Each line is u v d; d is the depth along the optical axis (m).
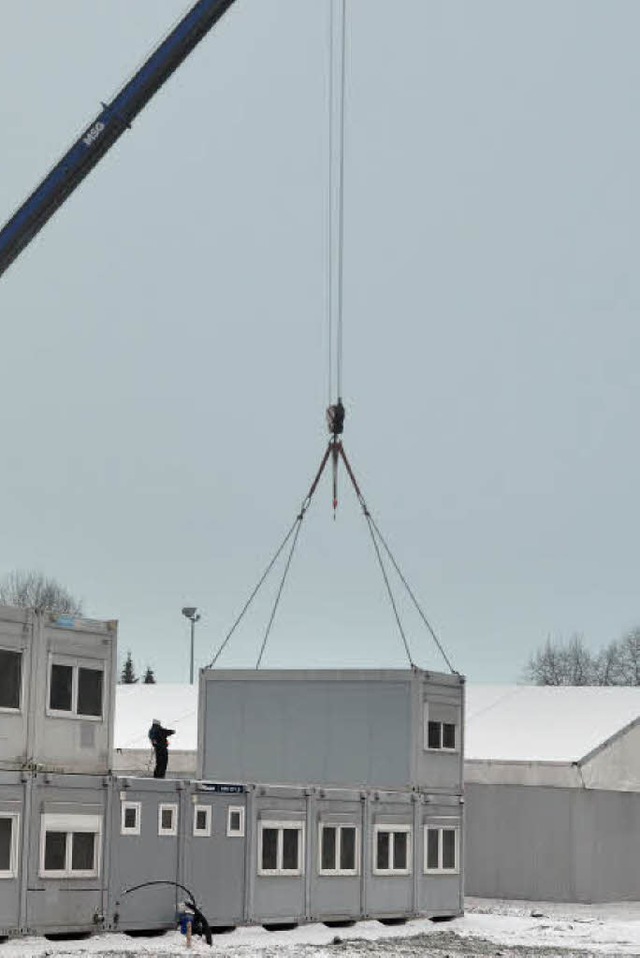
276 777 55.41
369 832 51.53
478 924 53.97
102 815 42.62
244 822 47.09
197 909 43.97
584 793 64.88
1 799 39.91
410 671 54.34
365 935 48.66
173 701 79.12
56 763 42.53
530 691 76.81
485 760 65.94
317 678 55.44
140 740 72.38
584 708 72.25
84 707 43.47
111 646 44.38
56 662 42.78
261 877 47.47
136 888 43.38
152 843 44.06
